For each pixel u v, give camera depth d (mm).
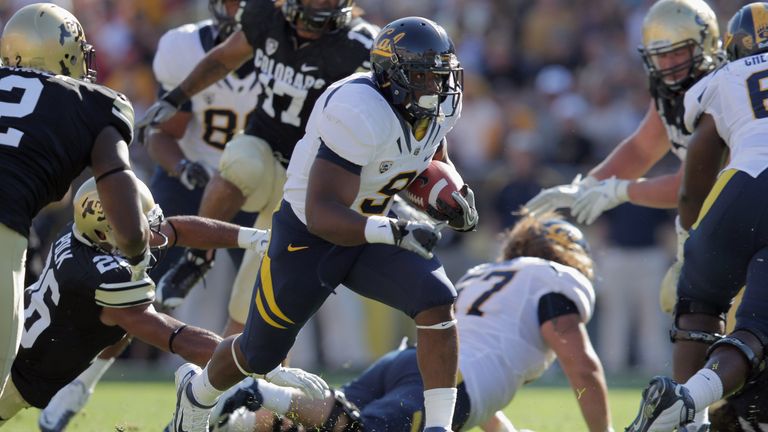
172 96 19109
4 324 12211
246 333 13367
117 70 39750
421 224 12133
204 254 19531
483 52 41750
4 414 15125
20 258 12367
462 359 15734
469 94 40031
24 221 12328
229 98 21516
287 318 13156
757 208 13953
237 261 21641
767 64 14695
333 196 12438
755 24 15148
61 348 14594
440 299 12695
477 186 36281
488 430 16969
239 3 20812
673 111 18938
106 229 14203
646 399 13016
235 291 18719
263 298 13188
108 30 40125
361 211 13320
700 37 18266
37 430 18328
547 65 41344
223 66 18844
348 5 17641
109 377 31109
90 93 12750
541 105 40219
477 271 17141
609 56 40812
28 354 14641
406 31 12711
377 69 12875
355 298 34094
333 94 12812
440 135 13219
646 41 18656
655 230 34250
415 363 15664
